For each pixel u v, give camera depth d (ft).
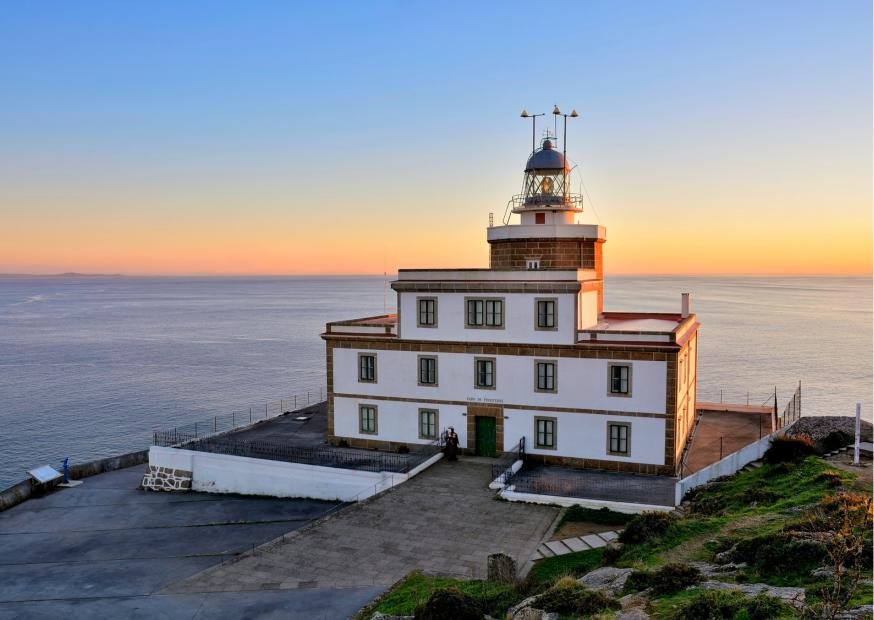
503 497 113.70
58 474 146.82
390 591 82.07
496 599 74.02
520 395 133.28
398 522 105.09
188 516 126.31
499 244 157.99
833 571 55.52
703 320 618.03
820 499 83.87
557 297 129.49
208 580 90.48
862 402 262.88
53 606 89.81
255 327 622.95
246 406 280.51
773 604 52.13
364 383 145.18
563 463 130.82
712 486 106.63
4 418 259.80
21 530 122.42
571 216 166.40
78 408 276.41
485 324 134.92
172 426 248.32
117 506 133.90
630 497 110.11
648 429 124.77
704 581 63.67
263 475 134.62
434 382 139.64
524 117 171.53
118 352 443.32
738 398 275.39
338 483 128.06
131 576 99.66
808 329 536.42
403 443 142.72
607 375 126.93
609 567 76.59
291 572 90.99
